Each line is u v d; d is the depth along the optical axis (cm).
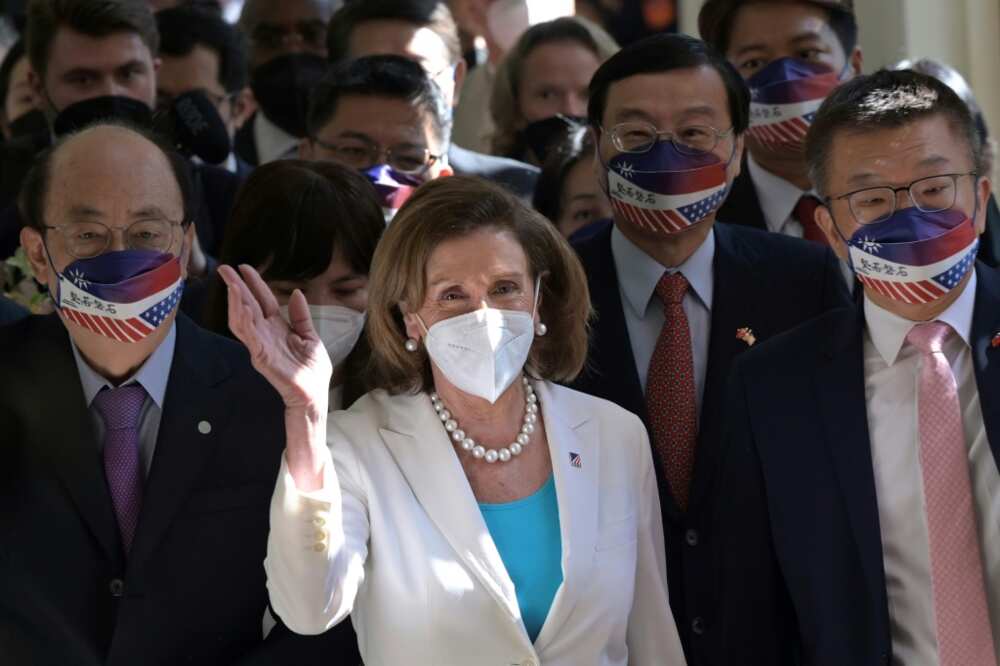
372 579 1236
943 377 1318
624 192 1583
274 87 2400
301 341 1159
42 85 2019
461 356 1232
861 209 1330
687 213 1573
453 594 1219
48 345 1355
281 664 1314
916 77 1355
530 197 2164
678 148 1570
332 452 1264
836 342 1382
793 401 1372
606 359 1560
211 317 1553
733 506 1384
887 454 1339
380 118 1814
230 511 1330
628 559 1288
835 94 1388
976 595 1278
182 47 2289
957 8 2253
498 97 2392
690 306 1597
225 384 1365
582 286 1320
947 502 1295
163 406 1341
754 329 1571
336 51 2241
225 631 1328
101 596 1308
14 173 2023
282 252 1496
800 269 1609
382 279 1273
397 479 1261
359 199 1532
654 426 1545
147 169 1345
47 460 1318
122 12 2003
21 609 1298
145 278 1319
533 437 1300
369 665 1243
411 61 1858
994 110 2222
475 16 2781
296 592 1130
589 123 1658
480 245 1248
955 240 1305
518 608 1231
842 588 1321
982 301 1345
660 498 1514
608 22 2808
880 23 2333
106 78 2002
